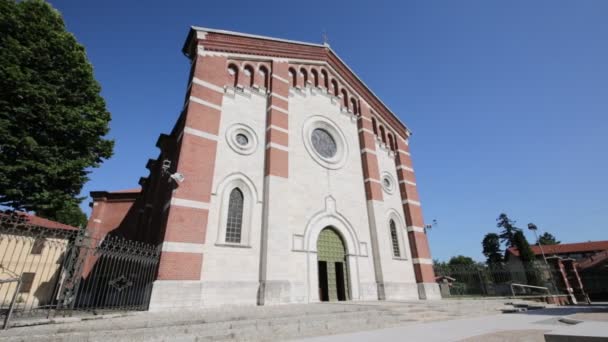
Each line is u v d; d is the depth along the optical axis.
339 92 24.53
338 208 19.95
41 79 14.64
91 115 16.28
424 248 23.47
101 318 9.36
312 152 20.27
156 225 17.80
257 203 16.27
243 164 16.56
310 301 16.02
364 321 9.98
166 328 7.71
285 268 15.38
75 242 10.12
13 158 13.35
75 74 15.91
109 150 17.05
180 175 13.66
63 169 14.43
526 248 39.62
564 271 21.98
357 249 19.62
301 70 22.62
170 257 12.35
